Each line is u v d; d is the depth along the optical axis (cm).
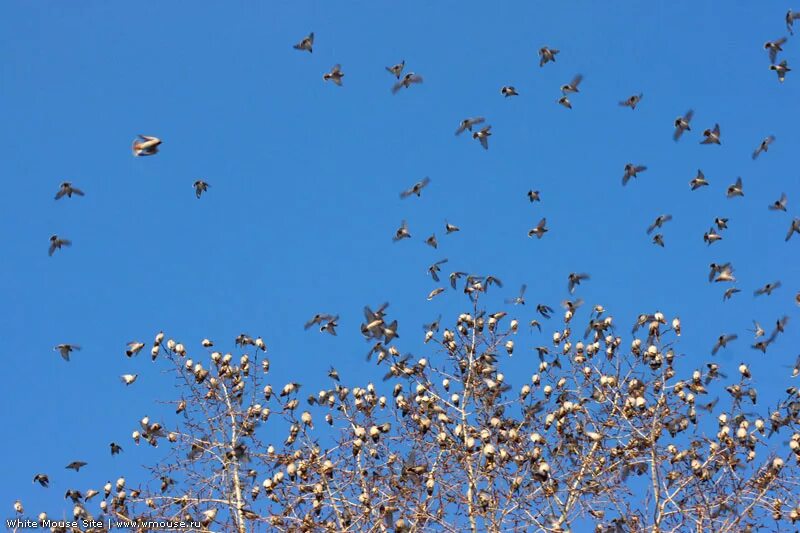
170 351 3294
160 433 3192
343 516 3002
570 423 3103
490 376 3197
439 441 3003
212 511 3011
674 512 2877
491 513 2923
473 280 3328
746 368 3097
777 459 2947
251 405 3234
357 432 3034
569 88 3428
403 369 3195
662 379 3109
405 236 3425
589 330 3234
